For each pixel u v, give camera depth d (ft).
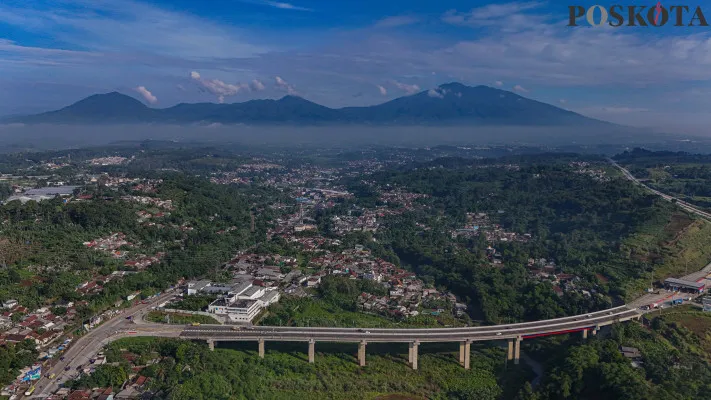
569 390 515.91
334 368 579.48
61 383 486.79
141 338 589.32
